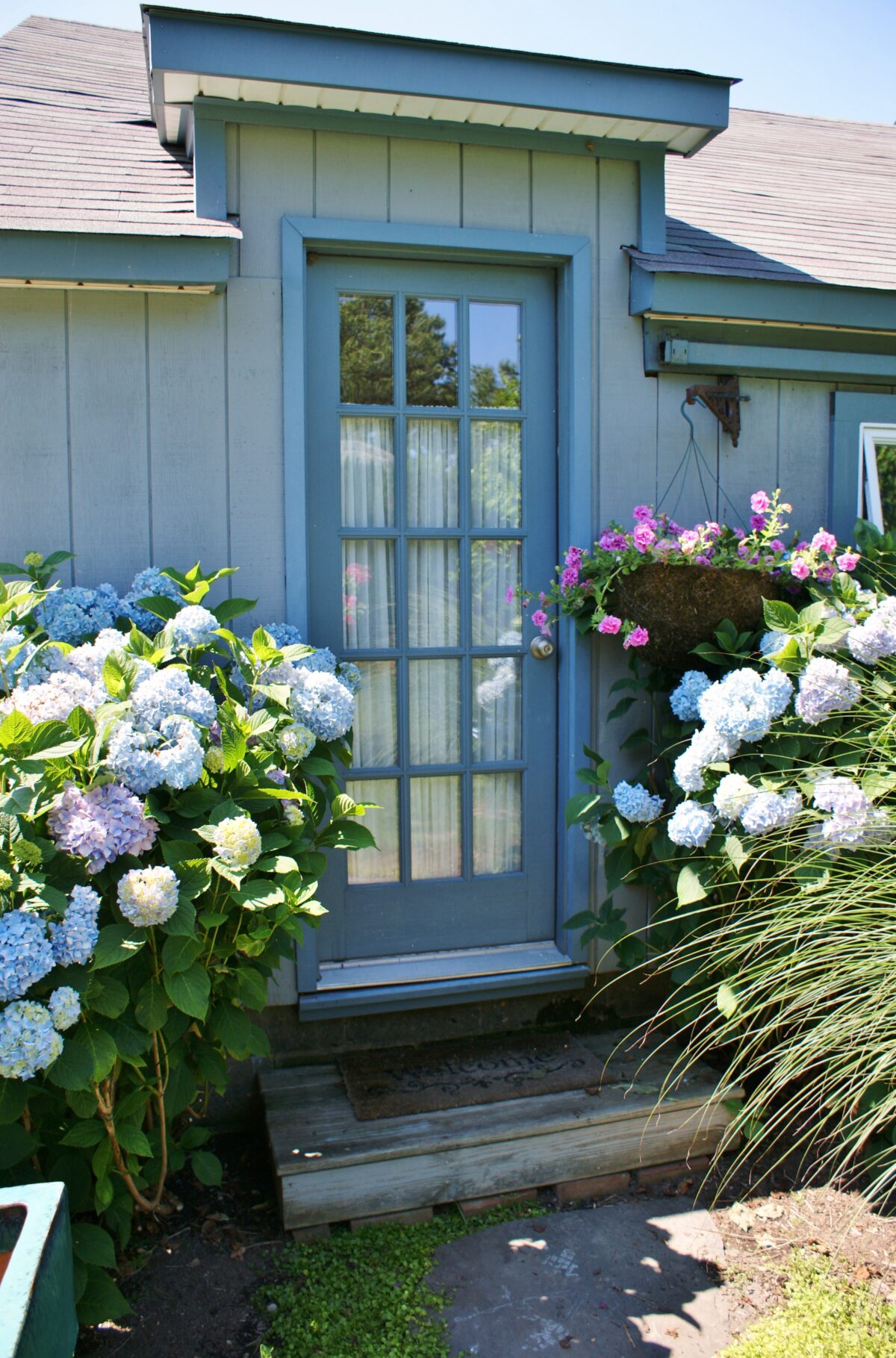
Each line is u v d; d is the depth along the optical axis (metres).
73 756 1.86
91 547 2.69
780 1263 2.25
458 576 3.09
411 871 3.07
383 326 2.95
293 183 2.76
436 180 2.87
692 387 3.12
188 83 2.55
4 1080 1.72
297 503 2.79
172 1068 2.11
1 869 1.68
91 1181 2.01
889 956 2.14
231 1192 2.46
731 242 3.38
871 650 2.58
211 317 2.72
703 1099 2.59
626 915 3.13
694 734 2.72
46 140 3.07
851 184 4.66
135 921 1.77
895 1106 2.21
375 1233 2.32
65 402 2.65
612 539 2.80
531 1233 2.35
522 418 3.08
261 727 2.14
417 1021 2.96
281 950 2.28
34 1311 0.86
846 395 3.35
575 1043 2.95
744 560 2.83
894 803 2.54
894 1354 1.97
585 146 2.96
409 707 3.06
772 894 2.58
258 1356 1.96
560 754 3.14
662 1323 2.07
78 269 2.50
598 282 3.03
